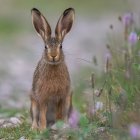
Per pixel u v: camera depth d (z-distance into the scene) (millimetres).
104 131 12070
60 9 43031
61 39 13305
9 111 16781
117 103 12570
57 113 13938
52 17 40125
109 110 12875
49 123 14578
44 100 13617
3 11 41219
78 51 30594
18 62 28125
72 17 13656
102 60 23734
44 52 13312
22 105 18031
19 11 41500
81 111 15531
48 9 42750
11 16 39875
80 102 17109
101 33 36562
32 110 14062
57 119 13977
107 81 13906
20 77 24562
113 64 15516
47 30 13320
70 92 13891
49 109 14148
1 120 14883
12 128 13617
